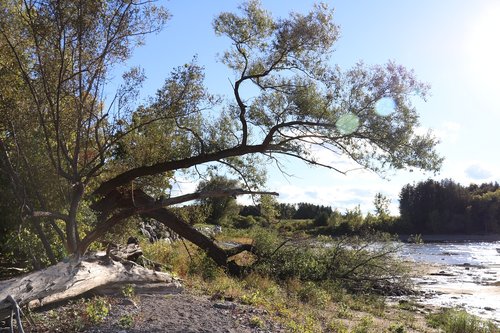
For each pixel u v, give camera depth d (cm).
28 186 1102
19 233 988
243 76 1631
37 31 1031
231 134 1733
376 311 1495
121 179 1527
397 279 2000
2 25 1068
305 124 1616
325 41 1568
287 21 1559
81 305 845
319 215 5253
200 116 1616
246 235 2669
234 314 915
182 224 1747
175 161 1595
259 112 1653
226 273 1652
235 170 1773
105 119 1185
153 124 1452
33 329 724
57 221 1152
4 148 1030
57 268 809
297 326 884
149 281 1022
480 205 8950
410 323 1356
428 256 4556
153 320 806
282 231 1970
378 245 1923
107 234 1545
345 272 1816
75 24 1044
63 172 1048
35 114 1098
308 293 1453
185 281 1233
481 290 2388
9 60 1093
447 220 8875
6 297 675
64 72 1070
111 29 1100
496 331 1309
